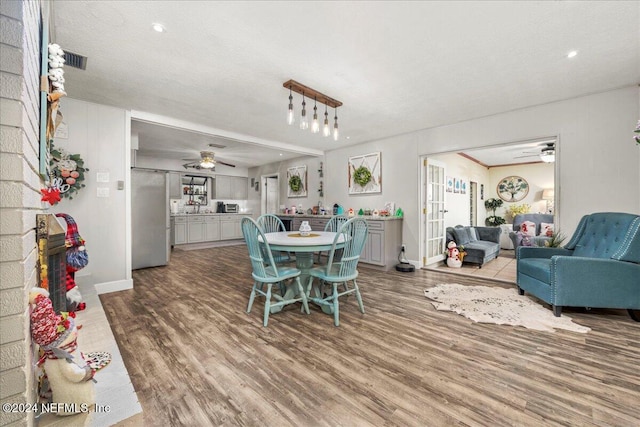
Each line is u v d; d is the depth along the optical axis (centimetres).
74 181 298
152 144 543
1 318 74
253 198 837
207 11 175
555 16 180
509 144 361
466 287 344
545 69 250
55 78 149
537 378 160
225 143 530
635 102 281
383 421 128
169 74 258
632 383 155
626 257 242
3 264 74
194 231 719
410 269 431
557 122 324
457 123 405
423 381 158
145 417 130
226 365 174
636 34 199
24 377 77
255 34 199
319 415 132
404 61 235
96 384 137
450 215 575
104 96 305
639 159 279
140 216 446
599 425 124
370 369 169
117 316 252
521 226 609
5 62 73
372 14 177
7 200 74
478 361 178
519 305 279
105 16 179
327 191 607
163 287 346
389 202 491
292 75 260
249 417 131
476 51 221
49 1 158
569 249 301
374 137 495
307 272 277
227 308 274
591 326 231
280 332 221
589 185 305
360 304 262
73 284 213
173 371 167
